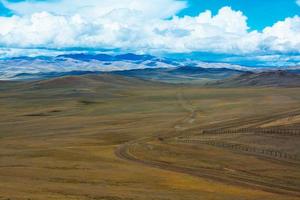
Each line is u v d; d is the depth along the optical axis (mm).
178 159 97188
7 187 51344
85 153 101125
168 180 69938
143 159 97375
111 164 86062
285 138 120562
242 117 181375
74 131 166000
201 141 125312
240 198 56688
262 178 77375
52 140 137750
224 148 111438
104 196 49031
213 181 72500
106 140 138250
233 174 80500
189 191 60344
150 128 164500
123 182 65188
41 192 49062
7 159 86812
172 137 140000
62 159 89250
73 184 59562
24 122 199375
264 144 114875
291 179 77312
